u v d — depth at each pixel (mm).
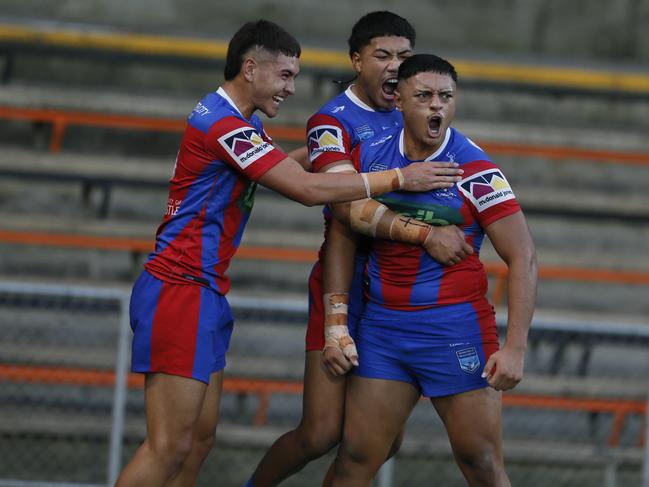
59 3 40250
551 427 25453
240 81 13438
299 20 41219
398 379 13523
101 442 23312
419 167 12727
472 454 13328
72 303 22812
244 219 13875
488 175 12930
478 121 36125
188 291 13461
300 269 29484
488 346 13297
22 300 22656
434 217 13062
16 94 32656
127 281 29125
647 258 30453
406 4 41688
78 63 36125
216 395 14250
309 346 14445
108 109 32969
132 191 31250
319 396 14266
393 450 15461
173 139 33781
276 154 13016
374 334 13555
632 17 42406
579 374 26250
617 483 23609
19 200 30859
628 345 24641
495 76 36781
